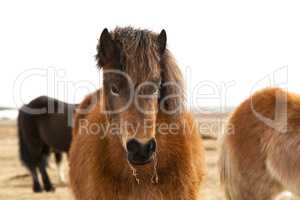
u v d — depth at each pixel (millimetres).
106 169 4648
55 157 12711
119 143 4492
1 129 45125
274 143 6070
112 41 4383
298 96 6363
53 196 10867
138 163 4195
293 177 5969
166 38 4473
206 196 9906
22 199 10508
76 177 5176
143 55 4227
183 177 4688
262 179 6227
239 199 6484
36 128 11898
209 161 14820
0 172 15586
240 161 6402
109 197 4645
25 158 11945
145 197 4621
